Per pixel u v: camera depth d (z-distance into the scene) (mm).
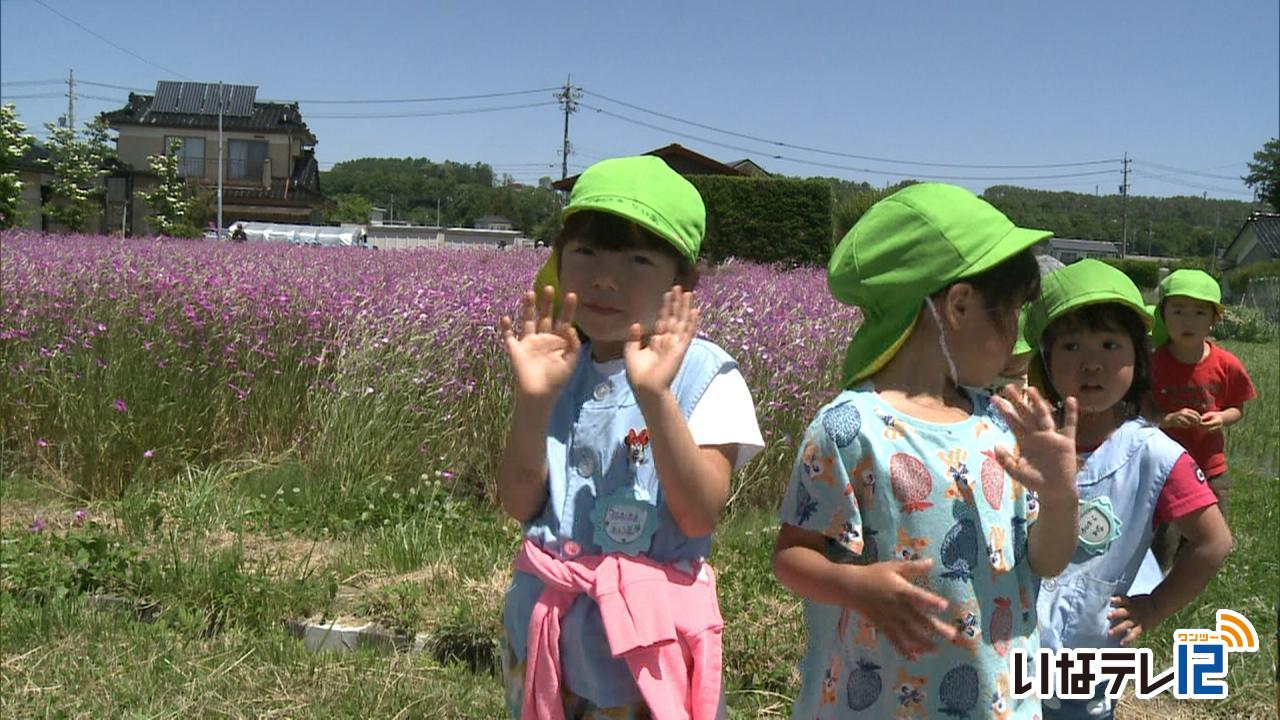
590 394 2158
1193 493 2400
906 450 1947
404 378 5984
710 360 2135
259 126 53500
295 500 5605
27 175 38219
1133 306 2498
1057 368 2584
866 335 2078
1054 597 2443
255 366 6504
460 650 3885
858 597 1862
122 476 5863
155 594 4234
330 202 59656
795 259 23156
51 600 4117
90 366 5996
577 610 2047
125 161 53000
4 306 6668
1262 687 3695
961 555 1938
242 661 3734
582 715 2062
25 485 5930
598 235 2068
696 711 2010
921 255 1955
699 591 2074
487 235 51375
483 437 5988
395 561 4680
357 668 3703
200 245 12625
